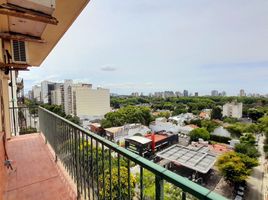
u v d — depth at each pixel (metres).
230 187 19.62
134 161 1.10
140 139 29.45
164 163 23.22
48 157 3.98
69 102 60.91
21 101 12.49
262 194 18.44
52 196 2.52
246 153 27.91
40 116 6.02
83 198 2.28
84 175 2.14
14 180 2.98
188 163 21.45
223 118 64.88
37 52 4.57
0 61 3.05
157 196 0.91
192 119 57.78
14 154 4.18
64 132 3.05
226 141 41.88
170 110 83.31
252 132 41.78
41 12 1.78
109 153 1.46
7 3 1.61
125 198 1.63
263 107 71.81
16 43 3.28
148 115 55.88
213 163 21.80
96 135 1.71
